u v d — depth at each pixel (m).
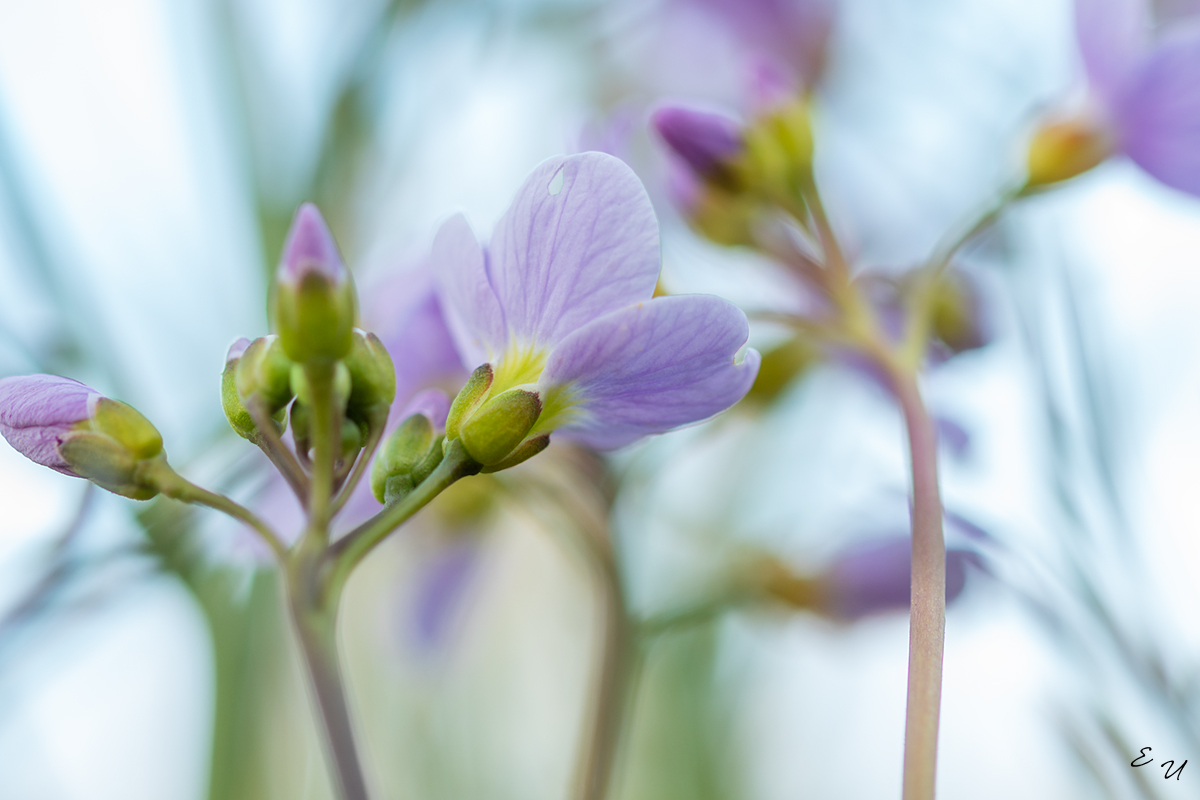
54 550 0.20
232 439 0.20
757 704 0.25
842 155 0.23
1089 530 0.20
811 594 0.21
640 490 0.21
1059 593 0.19
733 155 0.20
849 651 0.23
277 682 0.22
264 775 0.21
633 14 0.25
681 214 0.20
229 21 0.21
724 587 0.21
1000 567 0.20
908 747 0.17
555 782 0.28
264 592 0.21
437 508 0.21
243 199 0.21
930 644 0.17
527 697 0.29
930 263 0.20
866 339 0.19
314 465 0.17
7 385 0.17
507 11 0.23
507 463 0.17
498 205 0.23
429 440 0.17
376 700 0.26
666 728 0.25
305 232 0.17
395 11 0.21
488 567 0.23
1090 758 0.19
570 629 0.29
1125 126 0.20
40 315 0.20
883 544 0.21
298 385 0.17
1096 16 0.20
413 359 0.19
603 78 0.25
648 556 0.24
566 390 0.17
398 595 0.22
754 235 0.20
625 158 0.20
